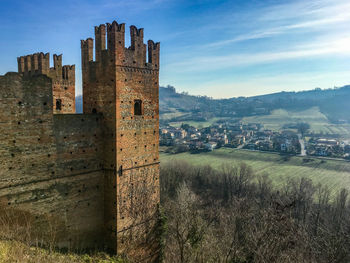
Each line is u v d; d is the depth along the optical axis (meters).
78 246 25.58
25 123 21.53
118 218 26.44
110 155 26.31
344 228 47.88
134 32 26.77
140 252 28.73
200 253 31.12
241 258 29.86
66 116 24.08
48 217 23.36
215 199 79.94
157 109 29.84
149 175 29.31
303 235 31.75
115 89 25.20
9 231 20.91
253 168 118.12
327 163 121.94
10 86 20.55
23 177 21.64
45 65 32.97
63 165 24.09
